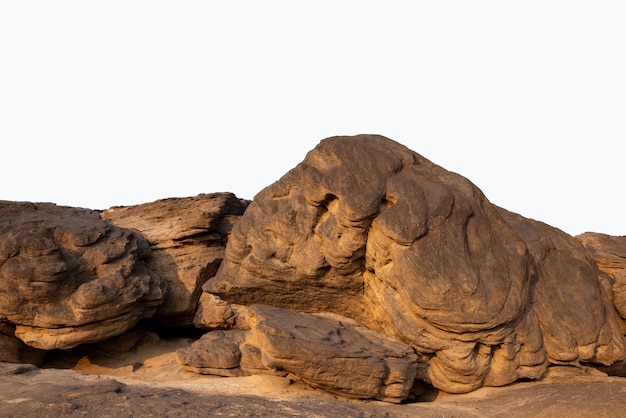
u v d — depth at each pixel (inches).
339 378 597.9
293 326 636.1
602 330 687.1
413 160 738.2
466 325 625.0
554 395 583.5
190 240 962.1
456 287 631.2
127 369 788.6
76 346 804.0
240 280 780.6
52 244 803.4
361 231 687.7
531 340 656.4
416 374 656.4
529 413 538.6
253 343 695.7
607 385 607.8
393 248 658.8
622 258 898.1
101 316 784.9
